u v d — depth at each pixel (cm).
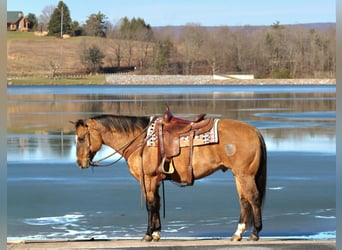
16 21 17700
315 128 3856
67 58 15238
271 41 14300
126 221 1597
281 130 3741
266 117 4669
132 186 2064
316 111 5322
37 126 4056
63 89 11012
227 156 1187
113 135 1261
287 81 13775
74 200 1845
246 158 1178
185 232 1472
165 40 15200
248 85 13550
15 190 1991
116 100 6975
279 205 1762
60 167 2430
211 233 1465
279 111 5303
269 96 8044
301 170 2356
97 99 7244
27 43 16050
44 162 2550
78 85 13650
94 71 14925
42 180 2161
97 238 1424
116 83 14000
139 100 6956
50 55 15275
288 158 2653
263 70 14375
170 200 1828
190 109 5500
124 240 1300
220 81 13975
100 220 1608
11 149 2939
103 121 1267
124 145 1255
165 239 1318
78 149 1270
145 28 16138
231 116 4747
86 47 15562
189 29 14988
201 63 14738
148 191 1234
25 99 7338
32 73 14288
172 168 1209
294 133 3575
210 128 1200
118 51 15300
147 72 14900
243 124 1204
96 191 1981
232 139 1185
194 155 1198
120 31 16100
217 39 14750
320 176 2230
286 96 8062
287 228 1505
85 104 6291
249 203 1208
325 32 14088
